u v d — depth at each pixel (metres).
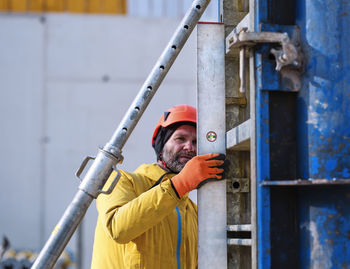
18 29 8.77
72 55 8.82
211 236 1.95
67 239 2.07
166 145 2.68
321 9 1.62
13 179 8.55
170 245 2.51
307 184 1.53
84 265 8.14
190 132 2.67
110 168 2.06
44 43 8.80
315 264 1.57
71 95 8.77
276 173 1.64
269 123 1.65
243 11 2.14
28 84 8.72
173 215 2.56
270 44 1.66
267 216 1.61
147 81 2.04
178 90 8.82
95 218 8.34
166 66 2.03
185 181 2.05
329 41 1.60
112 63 8.85
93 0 9.22
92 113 8.77
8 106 8.66
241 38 1.63
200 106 2.01
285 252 1.63
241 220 2.11
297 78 1.65
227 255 2.05
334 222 1.55
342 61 1.59
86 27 8.87
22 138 8.63
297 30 1.67
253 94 1.67
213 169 1.98
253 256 1.64
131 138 8.67
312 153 1.59
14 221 8.48
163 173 2.64
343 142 1.57
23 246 8.42
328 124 1.58
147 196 2.20
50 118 8.71
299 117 1.65
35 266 2.06
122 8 9.20
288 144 1.66
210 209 1.97
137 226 2.22
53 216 8.54
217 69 2.01
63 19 8.84
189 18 2.01
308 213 1.60
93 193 2.06
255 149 1.65
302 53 1.65
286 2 1.71
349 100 1.58
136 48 8.90
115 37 8.89
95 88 8.80
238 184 2.11
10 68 8.71
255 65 1.68
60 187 8.62
